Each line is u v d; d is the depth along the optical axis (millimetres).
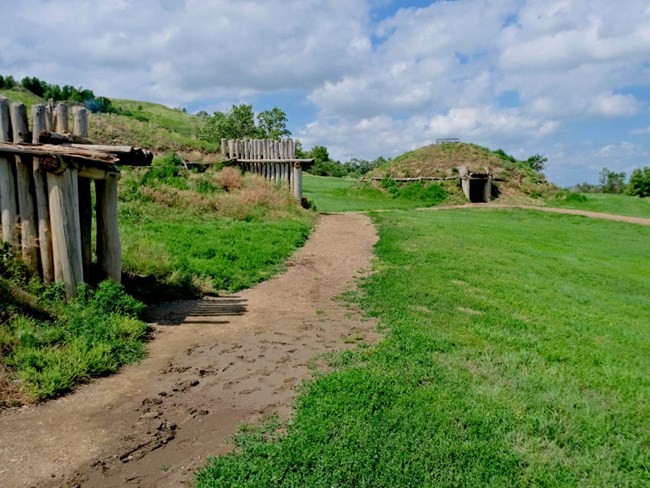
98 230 8641
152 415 5074
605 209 41625
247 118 45469
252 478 3994
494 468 4391
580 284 15148
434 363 6734
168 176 22250
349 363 6605
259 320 8633
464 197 41594
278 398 5539
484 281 12656
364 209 33250
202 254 12766
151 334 7590
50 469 4113
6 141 7652
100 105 67125
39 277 7516
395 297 10273
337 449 4410
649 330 10664
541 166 76250
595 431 5324
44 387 5336
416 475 4184
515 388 6223
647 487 4422
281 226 18688
